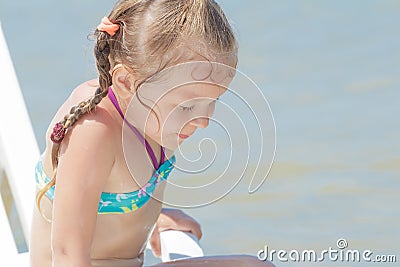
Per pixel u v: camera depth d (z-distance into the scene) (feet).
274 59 63.10
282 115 54.39
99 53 22.58
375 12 69.41
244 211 43.06
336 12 70.28
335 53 63.05
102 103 22.85
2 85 32.27
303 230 40.73
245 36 67.67
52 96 59.52
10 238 29.22
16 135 31.53
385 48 62.80
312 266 36.58
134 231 24.27
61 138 22.40
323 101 55.83
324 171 46.80
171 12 21.57
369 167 46.60
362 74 59.21
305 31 67.51
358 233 39.68
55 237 22.03
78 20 74.33
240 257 25.08
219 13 22.07
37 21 74.74
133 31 21.84
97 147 22.17
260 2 74.02
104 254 24.34
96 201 22.27
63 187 21.98
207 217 42.93
